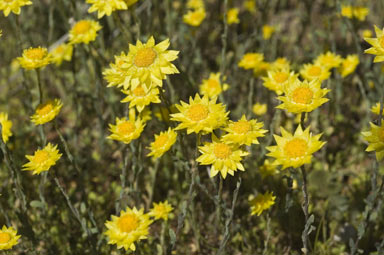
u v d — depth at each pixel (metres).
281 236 0.82
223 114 0.69
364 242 0.79
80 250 0.80
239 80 0.97
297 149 0.67
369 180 0.82
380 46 0.68
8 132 0.78
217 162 0.69
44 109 0.72
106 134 0.91
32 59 0.74
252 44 0.95
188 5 1.07
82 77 0.98
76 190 0.86
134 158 0.75
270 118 0.91
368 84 0.90
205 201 0.84
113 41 1.01
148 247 0.79
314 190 0.83
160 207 0.76
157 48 0.69
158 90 0.70
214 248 0.80
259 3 0.95
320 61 0.83
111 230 0.70
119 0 0.74
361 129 0.88
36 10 1.11
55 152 0.72
